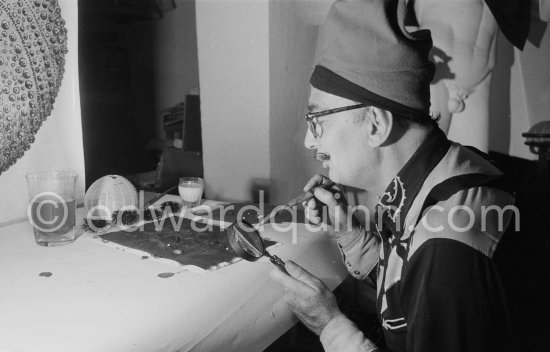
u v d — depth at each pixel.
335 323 0.73
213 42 1.81
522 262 0.67
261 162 1.80
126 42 3.72
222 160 1.90
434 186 0.72
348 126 0.75
